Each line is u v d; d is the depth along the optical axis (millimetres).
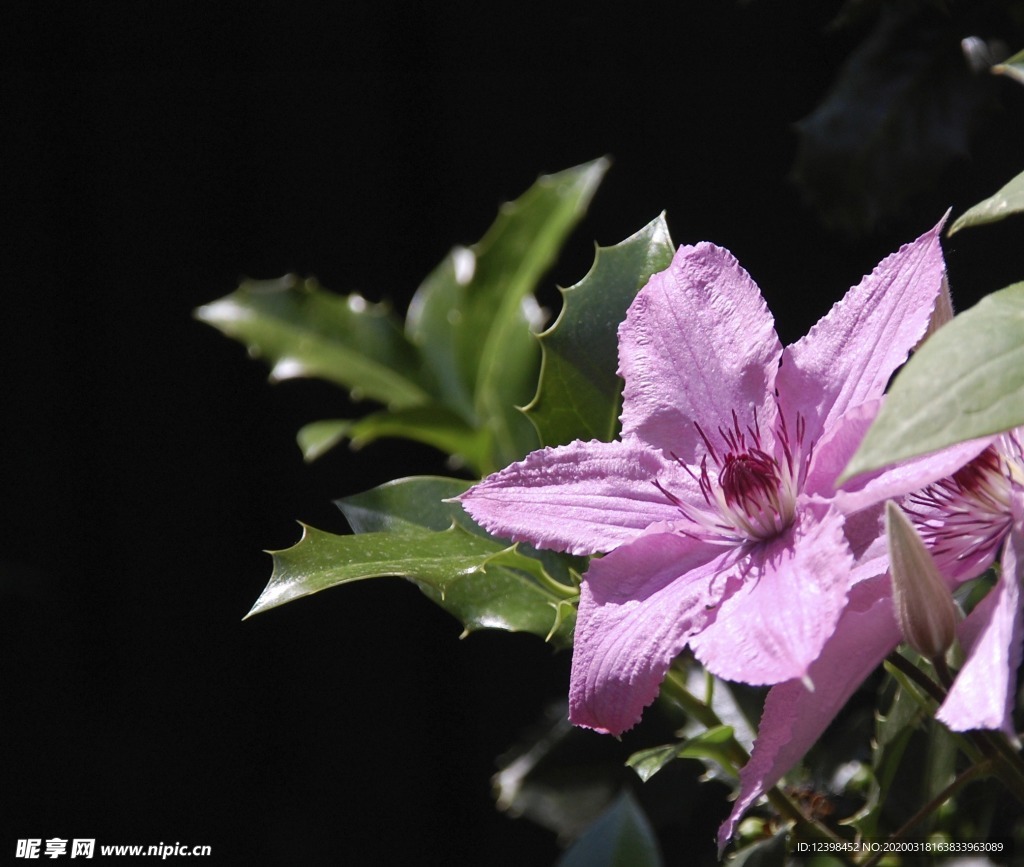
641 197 1611
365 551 923
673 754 937
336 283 2031
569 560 980
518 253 1166
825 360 894
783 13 1486
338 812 2086
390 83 1937
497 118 1818
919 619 845
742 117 1536
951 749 957
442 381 1184
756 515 887
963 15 1112
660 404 912
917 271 880
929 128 1111
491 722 2002
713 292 913
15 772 2072
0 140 2086
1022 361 805
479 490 910
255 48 2020
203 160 2082
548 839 1938
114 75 2066
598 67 1670
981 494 874
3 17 2045
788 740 853
